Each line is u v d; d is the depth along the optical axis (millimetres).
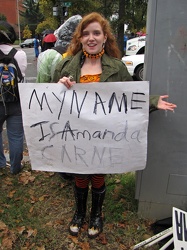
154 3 1778
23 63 2693
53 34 3418
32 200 2674
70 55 2014
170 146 2074
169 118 2004
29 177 3041
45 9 22188
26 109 1929
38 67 2744
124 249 2104
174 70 1896
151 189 2225
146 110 1841
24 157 3492
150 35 1849
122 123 1882
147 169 2164
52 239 2207
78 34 1866
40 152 2029
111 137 1922
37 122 1945
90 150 1971
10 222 2377
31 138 1993
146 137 1904
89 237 2201
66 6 16516
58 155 2018
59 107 1896
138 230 2250
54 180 2994
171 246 1994
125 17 13602
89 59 1901
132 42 9469
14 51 2625
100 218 2264
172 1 1760
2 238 2225
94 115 1886
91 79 1899
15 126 2885
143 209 2322
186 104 1957
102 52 1882
